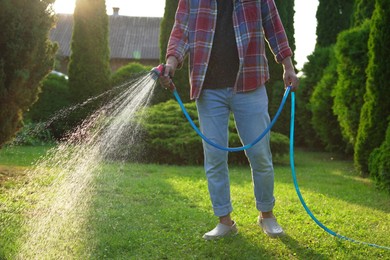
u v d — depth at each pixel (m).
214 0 3.11
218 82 3.12
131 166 7.35
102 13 11.85
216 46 3.11
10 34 4.89
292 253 2.96
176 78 11.12
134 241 3.12
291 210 4.27
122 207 4.16
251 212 4.12
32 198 4.27
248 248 3.01
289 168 8.02
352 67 7.79
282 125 11.67
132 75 11.62
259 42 3.13
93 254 2.84
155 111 9.23
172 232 3.39
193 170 7.29
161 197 4.71
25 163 6.82
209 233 3.23
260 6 3.20
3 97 5.00
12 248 2.86
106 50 11.91
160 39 11.56
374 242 3.30
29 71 5.16
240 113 3.16
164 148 8.36
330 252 3.02
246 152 3.22
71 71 11.67
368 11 9.77
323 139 10.28
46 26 5.21
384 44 6.32
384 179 5.68
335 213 4.24
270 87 11.68
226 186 3.23
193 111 9.33
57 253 2.82
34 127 10.50
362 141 6.90
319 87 10.09
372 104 6.64
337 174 7.32
